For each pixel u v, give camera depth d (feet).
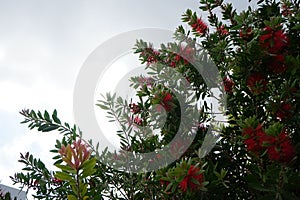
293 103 5.72
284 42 5.80
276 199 4.67
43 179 6.63
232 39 6.52
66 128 6.33
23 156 6.72
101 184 6.08
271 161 5.12
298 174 4.62
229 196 5.58
